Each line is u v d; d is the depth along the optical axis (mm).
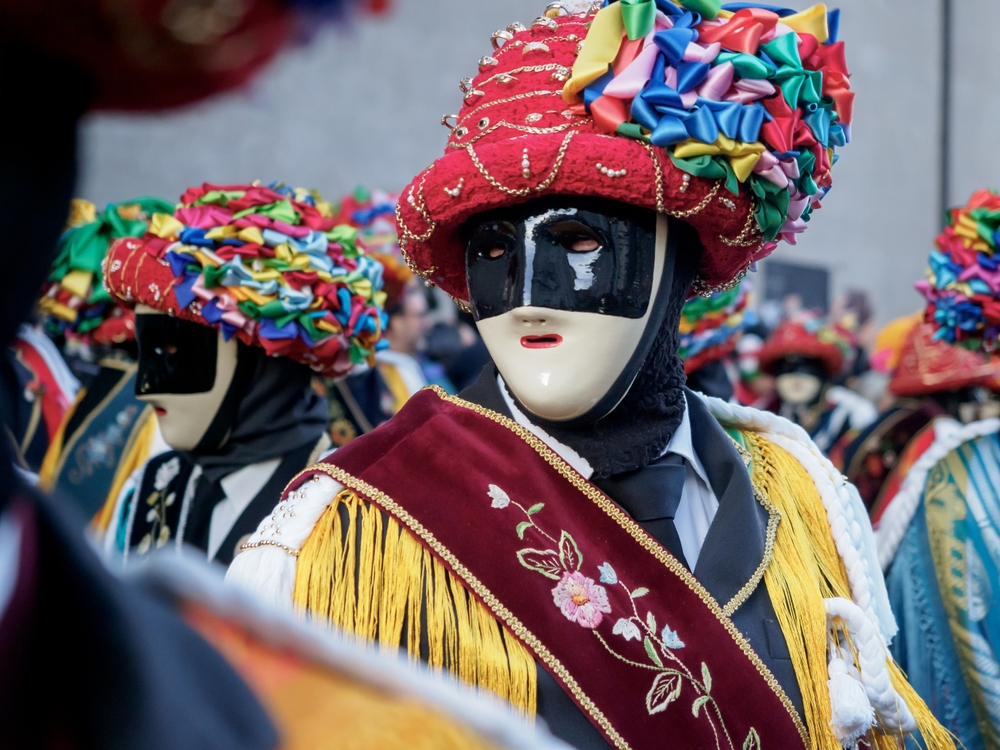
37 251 317
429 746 374
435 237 1117
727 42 1051
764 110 1044
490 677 942
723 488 1145
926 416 2670
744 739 965
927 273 2180
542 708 945
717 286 1231
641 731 941
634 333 1046
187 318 1627
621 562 1018
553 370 1025
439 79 5367
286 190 1789
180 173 4652
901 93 7238
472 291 1079
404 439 1077
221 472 1677
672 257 1073
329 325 1659
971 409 2709
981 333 2107
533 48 1071
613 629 973
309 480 1069
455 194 1032
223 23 294
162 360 1646
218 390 1651
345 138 5105
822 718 1030
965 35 7359
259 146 4863
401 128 5270
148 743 312
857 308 6332
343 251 1761
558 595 980
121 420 2264
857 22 7105
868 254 7176
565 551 1004
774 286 6863
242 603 409
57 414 2479
